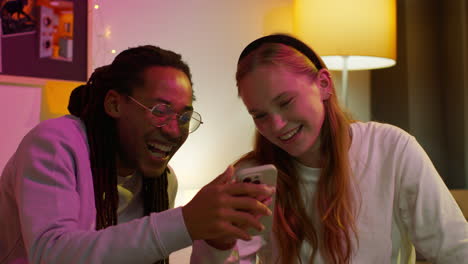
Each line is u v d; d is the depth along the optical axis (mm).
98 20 1879
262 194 652
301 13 2070
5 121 1666
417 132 2543
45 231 709
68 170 794
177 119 909
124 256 648
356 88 2648
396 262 1146
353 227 1088
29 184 761
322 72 1071
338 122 1108
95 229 894
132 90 902
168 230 648
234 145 2207
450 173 2562
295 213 1122
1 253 914
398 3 2615
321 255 1119
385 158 1130
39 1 1727
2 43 1650
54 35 1758
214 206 636
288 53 991
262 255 1188
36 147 802
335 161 1099
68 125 882
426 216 1063
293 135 996
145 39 1988
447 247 1031
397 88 2590
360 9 1984
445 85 2582
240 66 1001
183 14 2082
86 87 1010
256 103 968
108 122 944
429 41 2598
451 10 2521
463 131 2453
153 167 942
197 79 2113
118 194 977
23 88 1699
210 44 2150
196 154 2107
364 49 1991
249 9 2258
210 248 859
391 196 1104
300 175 1154
